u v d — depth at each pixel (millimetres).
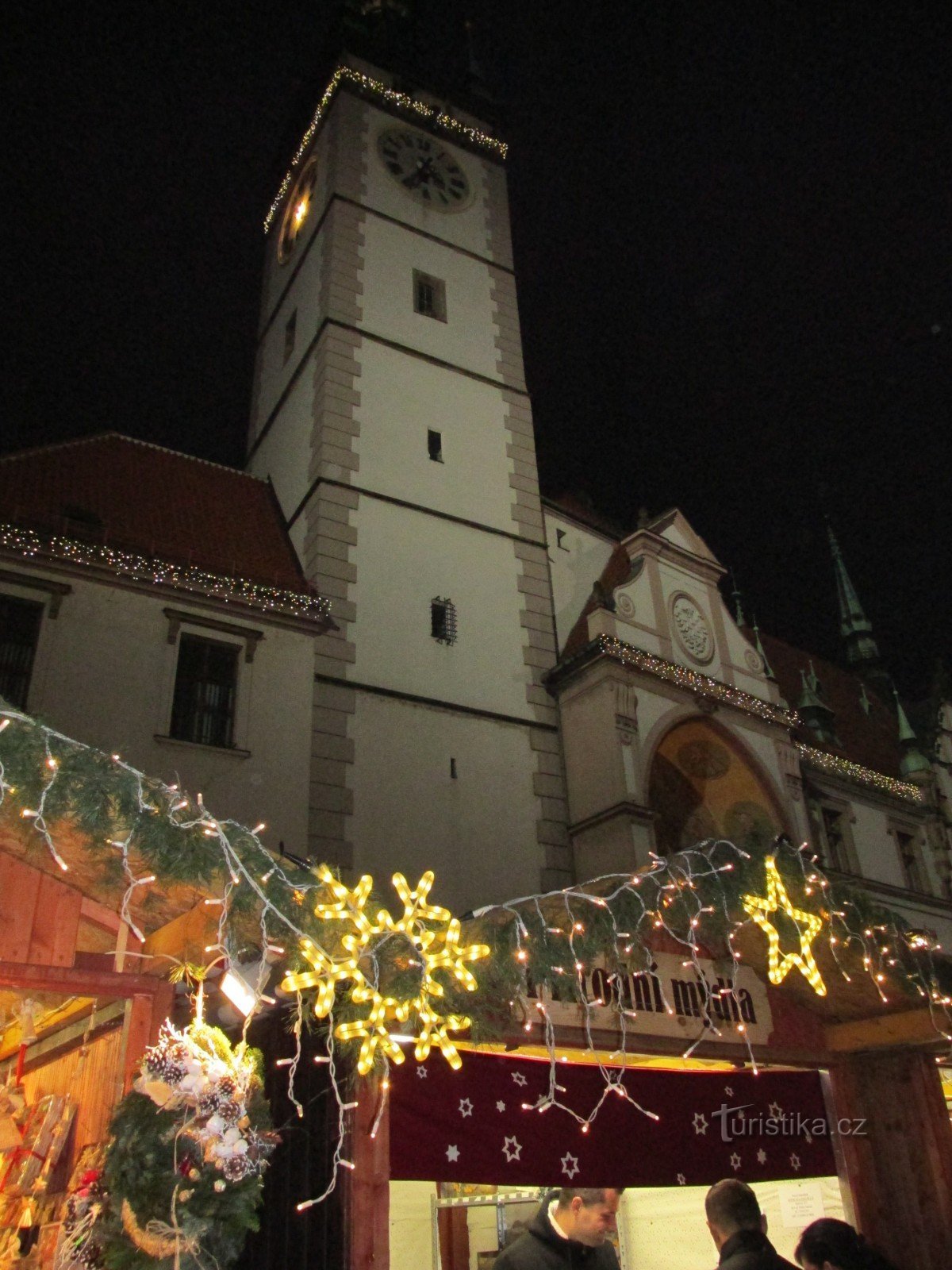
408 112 32906
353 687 21516
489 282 31047
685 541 28391
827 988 9172
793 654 38312
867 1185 9250
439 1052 7348
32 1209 6773
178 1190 5051
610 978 7715
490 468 27203
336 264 27766
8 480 20484
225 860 5750
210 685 19453
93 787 5539
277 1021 7266
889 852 30547
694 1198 11094
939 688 38031
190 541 22109
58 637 18047
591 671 23656
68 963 6359
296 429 26625
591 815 22234
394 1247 11664
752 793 25344
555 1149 7648
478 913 6938
